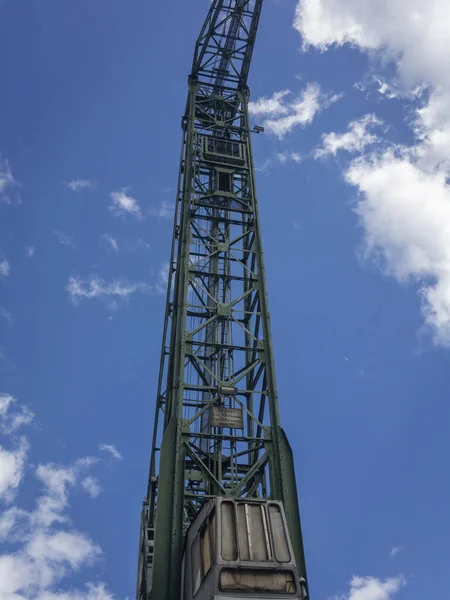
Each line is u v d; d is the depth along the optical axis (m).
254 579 17.83
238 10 38.38
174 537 21.34
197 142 33.88
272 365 26.39
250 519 19.03
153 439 31.55
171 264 32.62
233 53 38.69
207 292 27.95
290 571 18.14
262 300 28.44
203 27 38.09
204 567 18.83
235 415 24.88
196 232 30.91
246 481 23.28
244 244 31.83
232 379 26.45
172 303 31.12
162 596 20.25
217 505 19.19
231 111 37.25
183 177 33.81
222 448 25.56
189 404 27.88
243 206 32.22
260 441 24.44
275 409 25.20
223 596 17.34
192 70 37.66
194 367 26.20
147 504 31.11
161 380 32.03
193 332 26.44
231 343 27.41
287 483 23.30
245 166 33.56
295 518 22.52
